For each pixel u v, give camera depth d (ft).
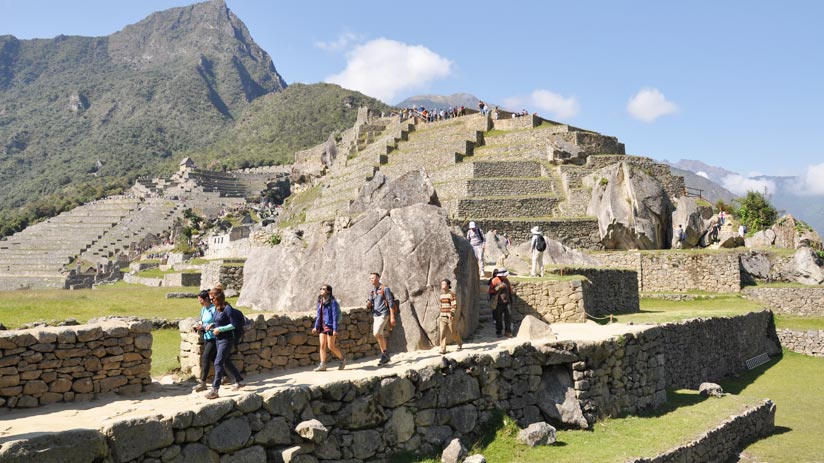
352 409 31.86
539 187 165.78
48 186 615.98
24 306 60.54
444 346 42.63
